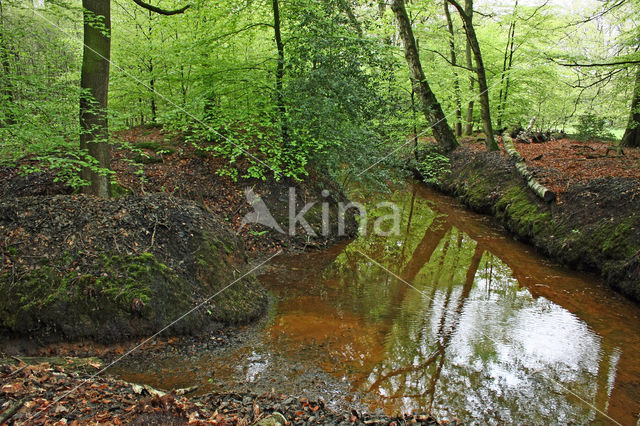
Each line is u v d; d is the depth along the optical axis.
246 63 9.35
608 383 4.13
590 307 6.07
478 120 22.31
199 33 9.61
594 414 3.65
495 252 8.77
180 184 8.62
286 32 9.88
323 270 7.48
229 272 5.56
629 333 5.27
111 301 4.33
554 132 20.05
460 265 8.02
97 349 4.23
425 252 8.84
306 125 8.76
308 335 4.91
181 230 5.39
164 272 4.78
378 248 9.08
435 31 16.41
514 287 6.87
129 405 3.04
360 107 9.05
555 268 7.79
